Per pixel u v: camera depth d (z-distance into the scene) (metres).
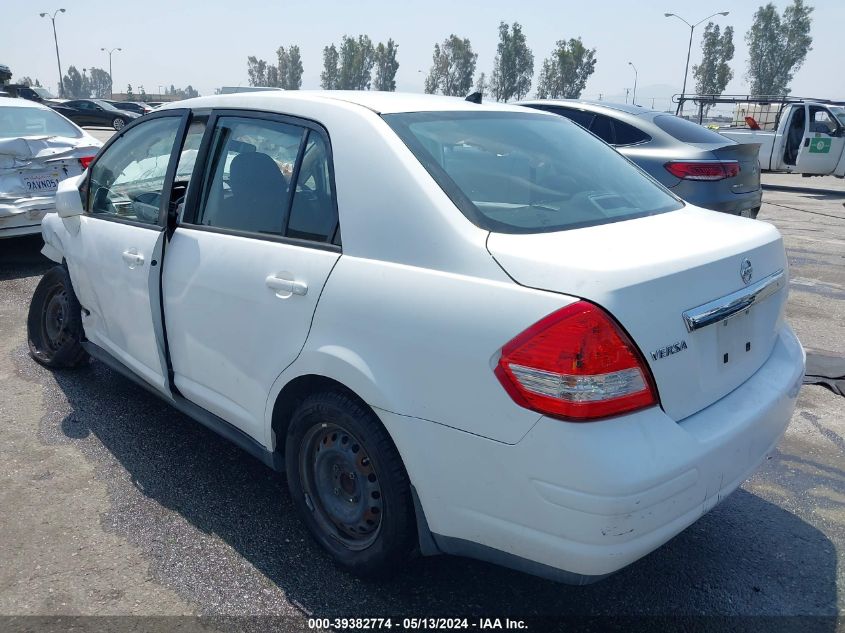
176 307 3.26
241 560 2.91
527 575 2.85
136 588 2.74
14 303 6.30
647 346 2.11
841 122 17.06
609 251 2.25
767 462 3.78
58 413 4.20
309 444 2.82
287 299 2.70
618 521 2.03
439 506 2.35
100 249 3.83
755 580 2.85
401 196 2.48
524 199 2.61
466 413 2.21
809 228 11.42
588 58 82.50
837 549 3.05
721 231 2.70
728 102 23.56
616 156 3.44
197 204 3.27
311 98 2.95
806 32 82.44
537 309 2.09
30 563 2.87
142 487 3.43
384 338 2.38
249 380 2.94
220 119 3.26
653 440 2.09
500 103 3.56
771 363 2.78
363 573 2.74
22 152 7.09
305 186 2.80
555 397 2.04
